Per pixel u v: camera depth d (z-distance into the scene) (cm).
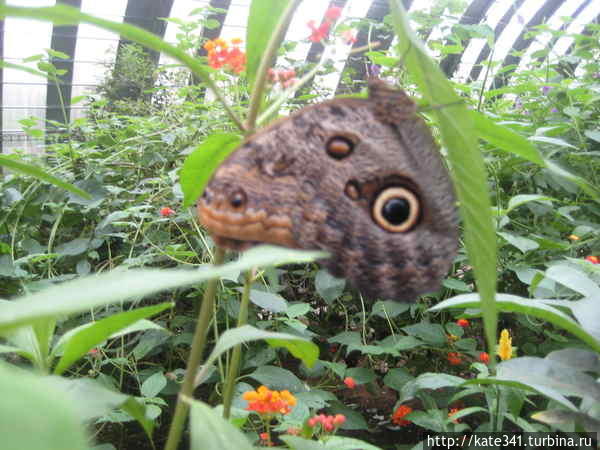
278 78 30
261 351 54
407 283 17
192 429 17
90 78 336
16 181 72
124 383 60
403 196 17
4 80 319
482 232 16
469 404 49
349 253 17
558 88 74
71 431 8
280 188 17
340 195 17
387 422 57
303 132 17
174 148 80
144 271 12
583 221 61
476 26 68
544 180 63
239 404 42
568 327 27
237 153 17
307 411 40
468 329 63
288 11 19
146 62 184
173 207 67
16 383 8
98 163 73
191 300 66
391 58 52
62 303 10
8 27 283
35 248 64
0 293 65
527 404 45
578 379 28
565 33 79
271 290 58
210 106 81
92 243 64
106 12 279
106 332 22
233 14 291
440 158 17
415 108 17
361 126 17
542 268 59
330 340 54
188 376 20
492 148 62
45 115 349
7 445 7
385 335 67
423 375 40
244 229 17
